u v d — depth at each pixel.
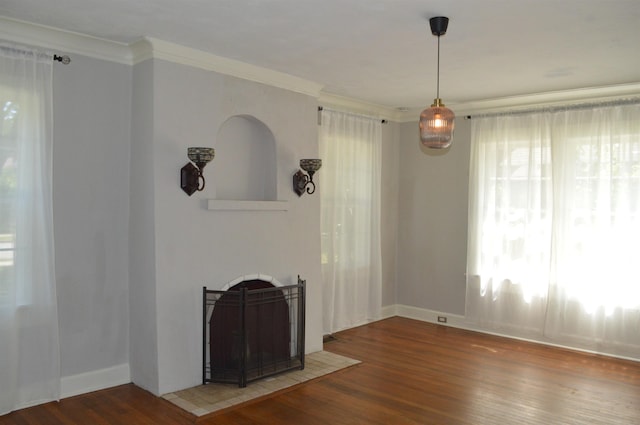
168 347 3.61
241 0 2.75
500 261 5.34
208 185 3.83
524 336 5.25
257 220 4.17
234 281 3.98
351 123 5.47
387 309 6.26
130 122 3.77
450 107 5.72
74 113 3.50
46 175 3.27
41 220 3.26
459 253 5.82
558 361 4.56
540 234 5.07
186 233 3.70
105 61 3.63
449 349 4.90
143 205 3.64
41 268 3.28
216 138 4.00
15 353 3.19
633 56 3.71
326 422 3.24
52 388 3.37
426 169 6.10
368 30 3.21
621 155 4.59
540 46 3.50
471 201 5.59
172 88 3.62
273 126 4.29
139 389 3.68
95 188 3.62
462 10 2.85
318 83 4.63
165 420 3.19
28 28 3.21
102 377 3.68
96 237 3.63
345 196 5.42
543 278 5.08
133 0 2.77
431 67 4.09
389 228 6.26
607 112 4.66
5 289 3.13
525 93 5.05
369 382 3.97
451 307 5.89
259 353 3.97
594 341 4.76
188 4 2.83
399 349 4.88
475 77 4.40
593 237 4.72
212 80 3.85
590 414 3.44
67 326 3.50
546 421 3.31
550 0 2.68
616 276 4.62
